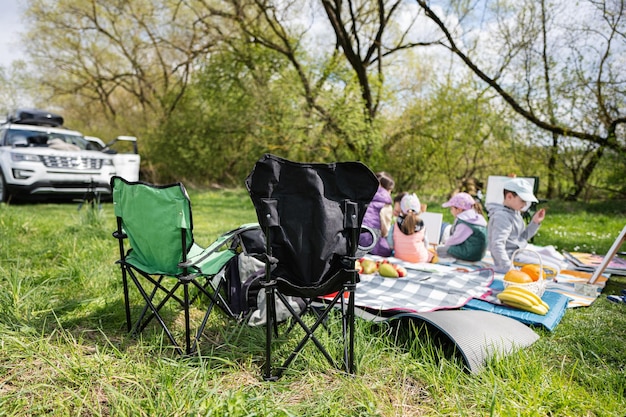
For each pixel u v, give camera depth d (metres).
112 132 19.05
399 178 13.93
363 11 14.98
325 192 2.17
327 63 13.23
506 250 4.56
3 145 9.86
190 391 1.98
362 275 4.11
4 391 2.03
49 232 5.87
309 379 2.27
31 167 9.38
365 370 2.36
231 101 15.09
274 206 2.12
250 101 14.38
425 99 13.20
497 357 2.33
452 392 2.13
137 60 20.30
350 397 2.11
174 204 2.32
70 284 3.75
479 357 2.34
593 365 2.50
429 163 13.31
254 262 3.06
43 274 3.86
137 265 2.67
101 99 21.23
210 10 14.45
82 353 2.43
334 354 2.49
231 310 2.96
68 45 19.77
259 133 14.23
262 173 2.10
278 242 2.19
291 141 13.34
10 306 2.87
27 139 10.20
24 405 1.94
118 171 10.52
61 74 20.72
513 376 2.26
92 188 7.03
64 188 9.75
